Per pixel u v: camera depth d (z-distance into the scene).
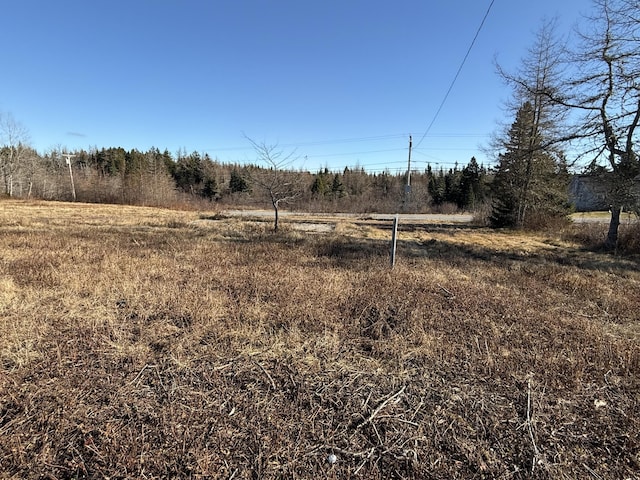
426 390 2.58
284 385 2.58
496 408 2.38
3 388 2.38
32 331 3.27
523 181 16.22
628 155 9.10
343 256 7.65
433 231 16.34
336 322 3.71
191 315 3.74
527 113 15.55
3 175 34.62
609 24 9.05
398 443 2.03
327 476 1.79
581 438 2.11
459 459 1.93
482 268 6.84
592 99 9.78
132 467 1.78
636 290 5.41
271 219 20.42
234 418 2.19
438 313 4.04
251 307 4.02
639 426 2.21
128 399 2.34
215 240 9.88
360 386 2.60
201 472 1.77
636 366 2.92
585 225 15.16
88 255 6.63
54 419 2.11
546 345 3.31
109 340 3.16
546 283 5.77
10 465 1.78
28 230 10.69
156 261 6.31
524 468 1.87
